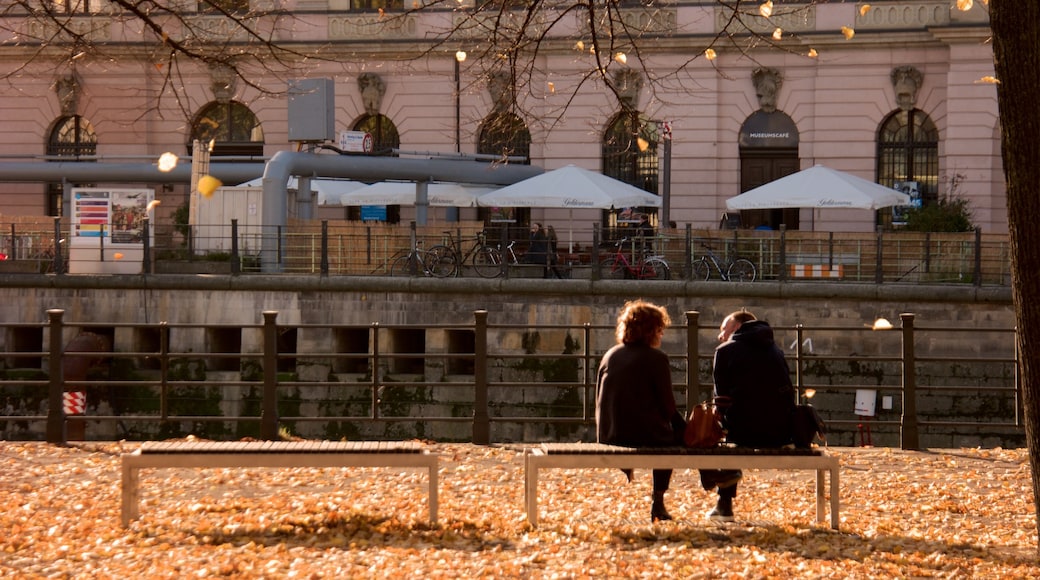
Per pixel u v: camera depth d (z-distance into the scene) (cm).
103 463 2312
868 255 5194
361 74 7731
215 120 7875
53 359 2653
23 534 1648
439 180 6462
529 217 7656
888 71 7294
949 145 7150
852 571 1473
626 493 2034
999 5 1505
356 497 1942
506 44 3180
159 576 1412
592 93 7419
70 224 5362
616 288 4897
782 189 5809
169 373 5116
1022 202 1525
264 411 2694
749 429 1750
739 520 1800
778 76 7394
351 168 6059
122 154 7306
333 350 5041
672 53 7419
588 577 1430
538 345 4934
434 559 1512
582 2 2289
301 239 5531
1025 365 1564
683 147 7488
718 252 5275
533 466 1684
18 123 7975
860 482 2177
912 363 2628
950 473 2281
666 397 1716
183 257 5488
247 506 1861
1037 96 1504
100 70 7825
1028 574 1483
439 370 4972
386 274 5375
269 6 7219
